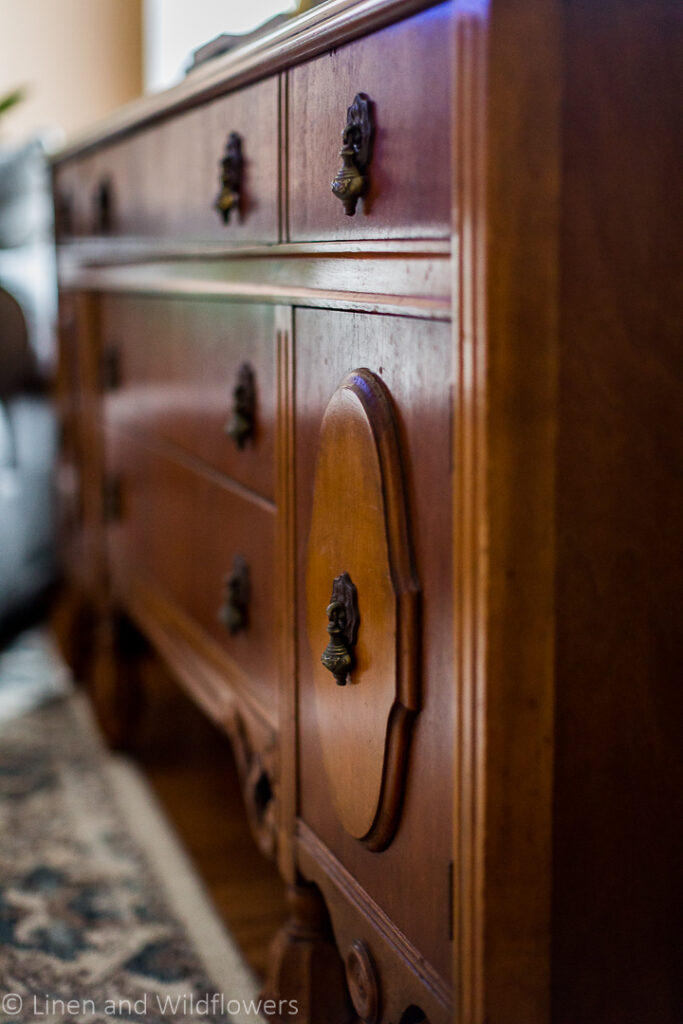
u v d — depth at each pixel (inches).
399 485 25.6
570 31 21.3
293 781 33.9
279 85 32.0
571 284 22.0
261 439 35.5
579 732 23.5
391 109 25.0
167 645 48.4
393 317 25.6
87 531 63.6
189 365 43.3
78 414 64.0
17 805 53.5
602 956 24.6
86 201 58.2
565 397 22.2
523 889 23.3
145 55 91.6
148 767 59.1
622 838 24.4
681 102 22.8
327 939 35.1
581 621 23.1
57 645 72.7
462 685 22.9
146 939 41.6
